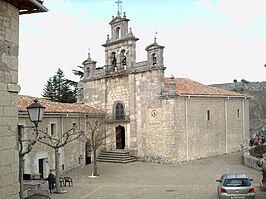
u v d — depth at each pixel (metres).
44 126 25.98
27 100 26.75
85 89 40.16
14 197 8.89
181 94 32.56
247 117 41.91
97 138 31.05
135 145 34.88
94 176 26.73
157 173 27.52
